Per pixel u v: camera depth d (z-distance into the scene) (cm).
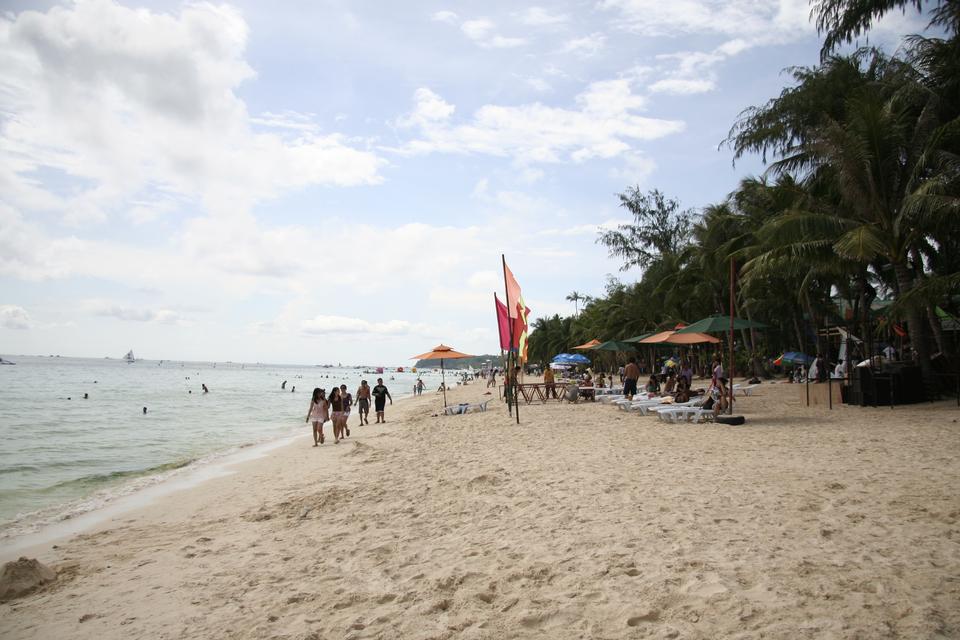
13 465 1405
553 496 676
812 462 773
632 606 358
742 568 402
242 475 1141
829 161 1689
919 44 1630
